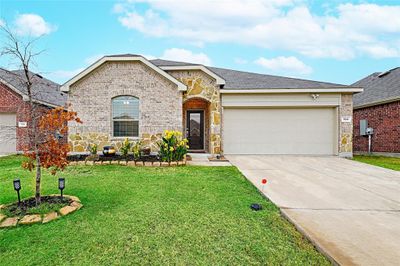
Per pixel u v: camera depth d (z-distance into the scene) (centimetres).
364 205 499
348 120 1245
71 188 580
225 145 1275
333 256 303
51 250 315
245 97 1251
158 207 463
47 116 471
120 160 927
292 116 1276
